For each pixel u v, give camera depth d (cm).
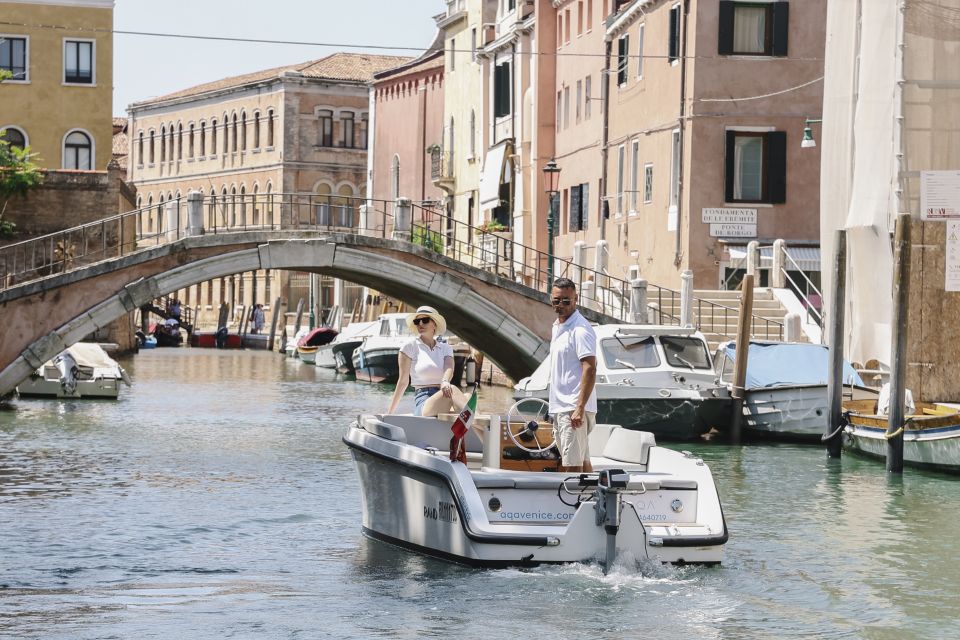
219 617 1556
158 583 1731
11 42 7712
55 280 4062
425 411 1994
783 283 4594
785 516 2291
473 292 4356
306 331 9281
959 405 3139
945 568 1872
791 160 4750
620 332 3372
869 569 1861
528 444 1895
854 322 3862
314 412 4472
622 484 1656
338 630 1498
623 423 3297
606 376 3319
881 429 2905
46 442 3403
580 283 4597
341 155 11112
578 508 1681
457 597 1619
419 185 9356
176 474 2797
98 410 4378
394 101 9769
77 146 7781
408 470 1839
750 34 4753
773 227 4756
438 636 1477
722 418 3322
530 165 6975
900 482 2688
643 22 5366
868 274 3831
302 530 2112
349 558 1878
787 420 3334
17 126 7706
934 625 1575
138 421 4019
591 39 6188
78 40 7769
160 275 4150
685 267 4772
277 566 1828
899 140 3469
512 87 7225
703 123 4741
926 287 3216
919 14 3447
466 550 1694
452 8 8462
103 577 1769
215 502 2406
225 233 4197
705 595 1650
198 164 12006
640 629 1512
